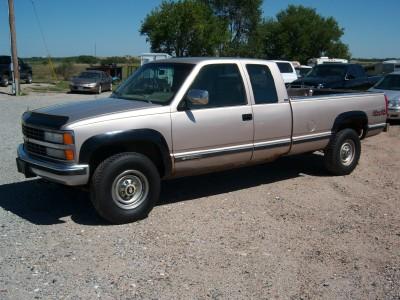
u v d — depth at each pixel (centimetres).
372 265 470
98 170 541
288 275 444
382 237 543
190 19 4719
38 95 2650
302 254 491
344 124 813
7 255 471
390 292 418
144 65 690
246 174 816
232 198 677
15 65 2562
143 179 569
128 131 548
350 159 824
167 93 605
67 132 524
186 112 595
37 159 569
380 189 745
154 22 4816
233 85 648
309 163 899
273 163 897
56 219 574
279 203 659
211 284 423
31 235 522
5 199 645
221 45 5203
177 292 407
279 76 702
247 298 401
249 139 661
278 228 563
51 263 455
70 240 511
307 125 736
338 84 1719
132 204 565
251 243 516
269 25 6869
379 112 864
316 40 6800
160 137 573
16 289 406
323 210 635
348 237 540
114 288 412
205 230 550
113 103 603
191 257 477
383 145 1130
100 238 518
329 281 435
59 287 411
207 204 646
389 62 3822
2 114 1600
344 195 707
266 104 677
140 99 621
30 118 583
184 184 744
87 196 662
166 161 586
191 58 653
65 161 532
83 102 628
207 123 612
